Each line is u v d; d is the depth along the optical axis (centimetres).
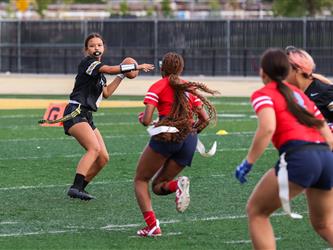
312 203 1944
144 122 2317
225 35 10000
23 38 10719
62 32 10594
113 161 3741
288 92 1872
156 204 2819
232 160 3788
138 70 2692
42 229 2436
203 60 10081
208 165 3641
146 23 10181
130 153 3997
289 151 1848
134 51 10206
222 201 2870
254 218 1891
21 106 6538
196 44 10088
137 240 2317
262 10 18138
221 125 5231
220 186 3147
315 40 9675
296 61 2097
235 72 10012
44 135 4706
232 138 4600
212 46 10056
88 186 3127
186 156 2328
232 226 2500
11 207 2744
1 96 7456
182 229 2456
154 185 2348
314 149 1850
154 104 2298
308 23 9688
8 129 5000
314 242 2316
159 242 2295
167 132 2267
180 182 2239
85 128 2809
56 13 19012
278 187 1847
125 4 18488
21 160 3766
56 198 2900
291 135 1855
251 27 9906
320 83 2461
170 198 2922
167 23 10144
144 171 2338
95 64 2761
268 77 1894
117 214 2655
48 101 6894
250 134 4781
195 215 2650
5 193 2980
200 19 10044
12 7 19262
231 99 7269
